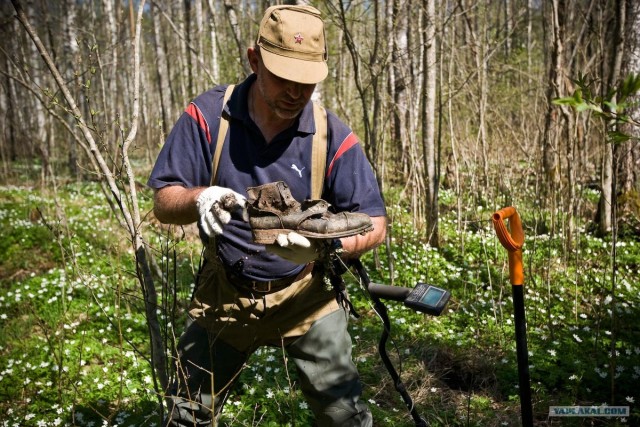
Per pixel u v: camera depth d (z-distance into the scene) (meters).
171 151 2.31
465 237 7.61
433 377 4.23
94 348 4.81
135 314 5.49
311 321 2.42
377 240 2.35
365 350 4.63
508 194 7.95
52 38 11.34
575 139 6.45
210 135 2.31
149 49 23.50
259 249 2.31
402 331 4.96
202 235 2.38
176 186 2.26
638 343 4.77
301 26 2.08
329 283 2.27
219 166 2.32
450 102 7.62
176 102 17.69
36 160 19.58
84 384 4.29
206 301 2.46
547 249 6.89
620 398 3.97
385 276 6.41
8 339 5.11
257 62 2.19
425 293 2.29
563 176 7.78
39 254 7.89
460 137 9.12
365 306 5.52
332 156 2.36
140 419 3.72
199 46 14.05
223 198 1.94
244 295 2.38
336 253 2.09
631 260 6.89
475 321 5.21
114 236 8.14
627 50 7.49
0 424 3.80
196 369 2.43
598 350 4.61
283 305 2.38
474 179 8.31
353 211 2.38
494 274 6.39
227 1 6.64
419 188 8.05
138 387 4.14
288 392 3.92
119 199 2.50
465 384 4.32
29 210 10.39
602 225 7.93
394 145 9.90
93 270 6.69
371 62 6.12
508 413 3.82
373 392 4.03
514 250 2.26
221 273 2.38
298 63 2.06
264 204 1.93
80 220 9.82
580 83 1.55
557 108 8.04
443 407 3.86
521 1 12.48
